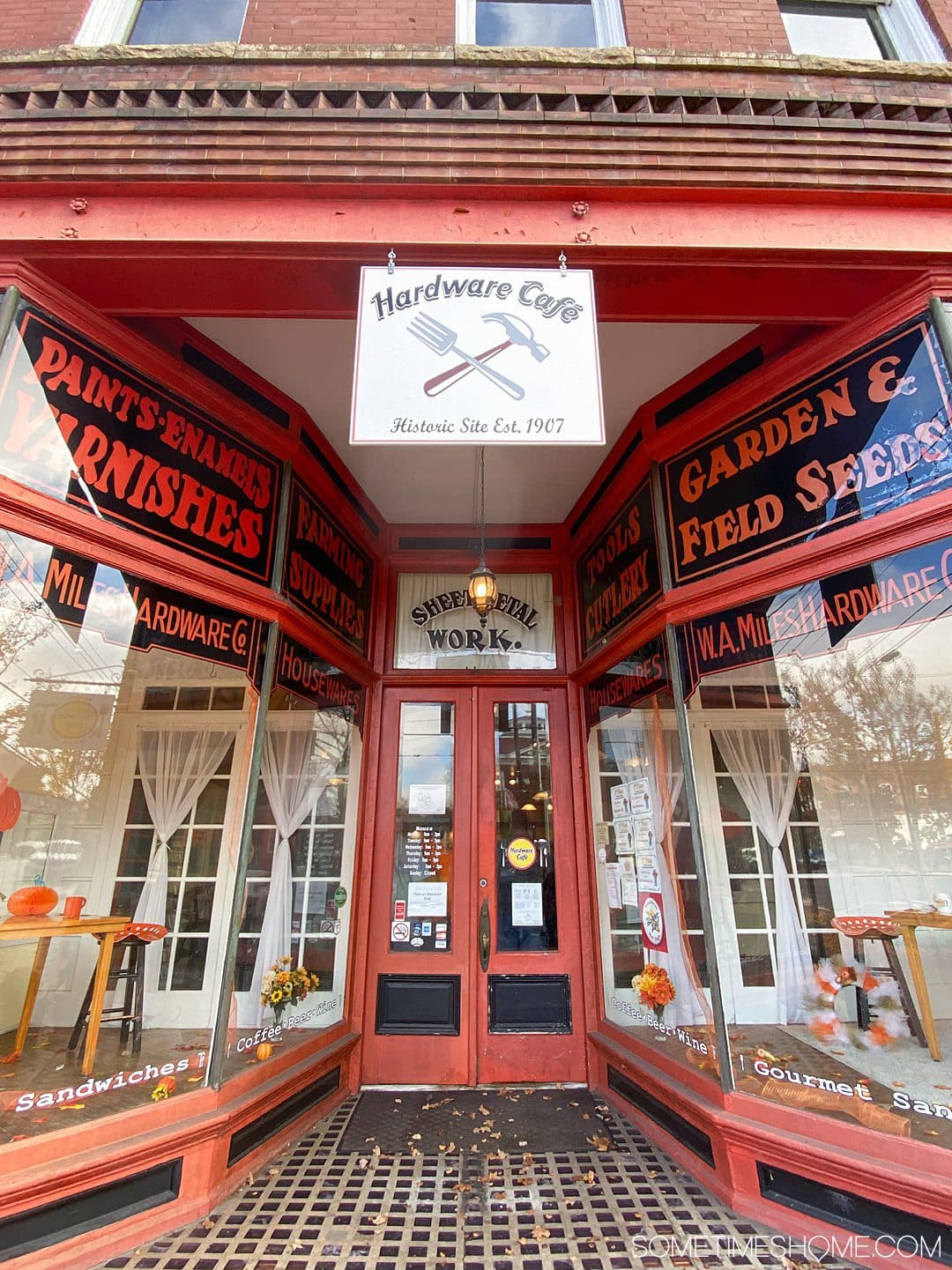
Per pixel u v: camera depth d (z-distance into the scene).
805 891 3.74
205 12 3.67
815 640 2.95
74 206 2.62
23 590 2.53
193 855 3.81
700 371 3.46
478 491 4.61
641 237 2.69
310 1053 3.46
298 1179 2.81
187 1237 2.37
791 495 2.98
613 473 4.10
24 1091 2.59
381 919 4.19
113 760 3.98
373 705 4.62
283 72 3.09
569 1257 2.27
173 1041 3.25
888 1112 2.44
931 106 2.89
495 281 2.61
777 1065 2.92
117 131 2.70
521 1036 3.98
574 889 4.29
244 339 3.27
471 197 2.75
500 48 3.13
